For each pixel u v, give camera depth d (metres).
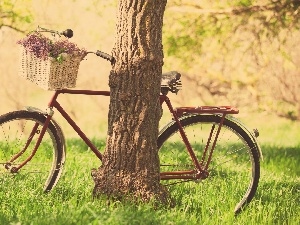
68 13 45.31
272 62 28.62
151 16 10.18
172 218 9.68
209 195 11.25
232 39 18.69
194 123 10.66
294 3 17.78
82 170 13.06
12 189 10.71
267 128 40.72
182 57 18.36
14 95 54.09
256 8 18.05
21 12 20.12
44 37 9.86
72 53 9.73
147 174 10.27
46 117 10.41
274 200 11.48
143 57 10.16
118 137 10.28
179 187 11.53
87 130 50.78
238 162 16.34
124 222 9.24
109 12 22.36
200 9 18.34
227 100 43.09
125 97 10.22
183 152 14.99
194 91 45.44
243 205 10.95
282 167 17.42
